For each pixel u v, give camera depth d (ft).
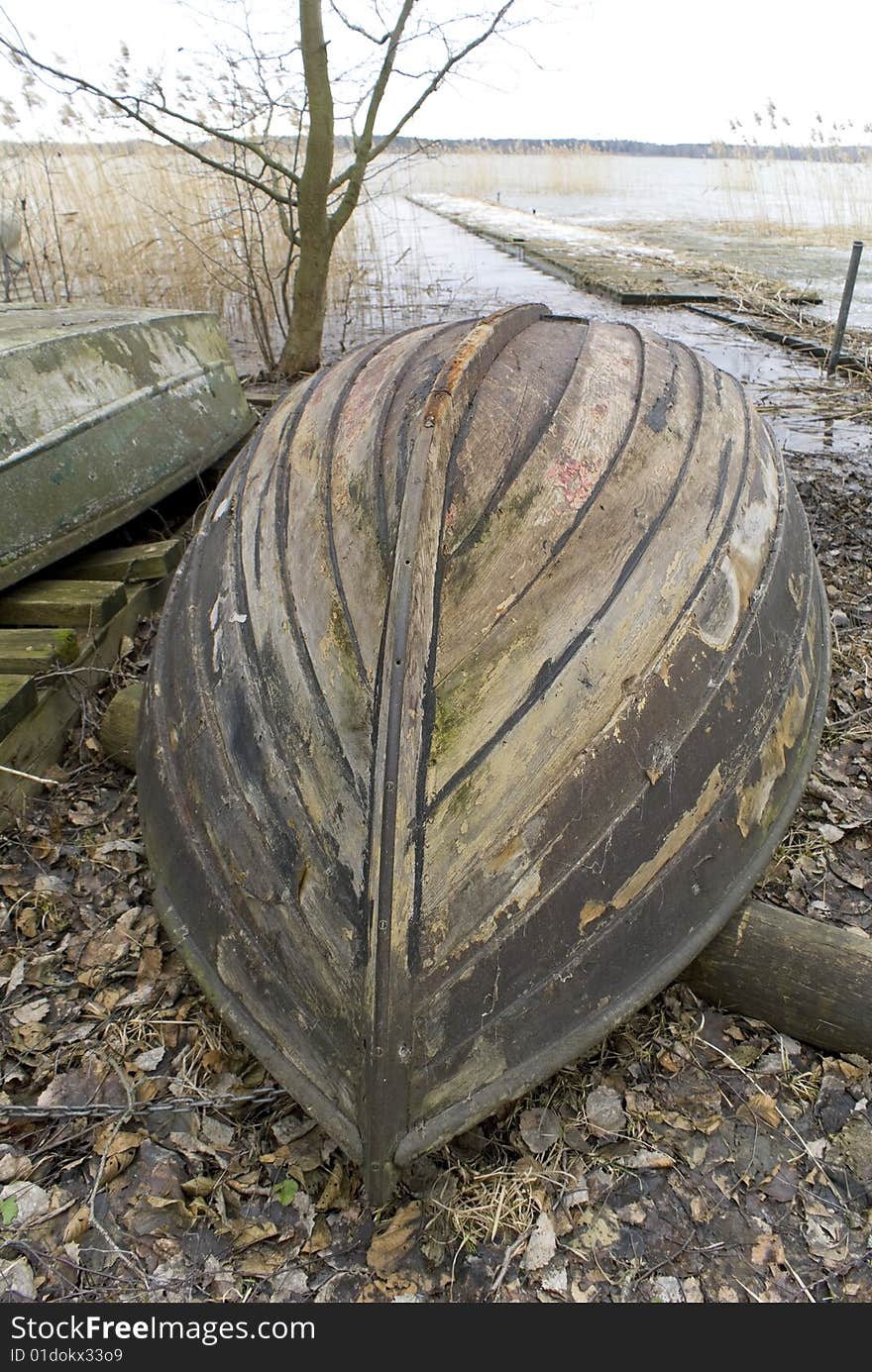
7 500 12.45
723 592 8.41
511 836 6.64
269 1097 7.40
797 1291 6.37
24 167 29.48
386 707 6.61
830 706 11.92
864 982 7.55
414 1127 6.15
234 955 7.00
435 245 50.80
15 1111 7.44
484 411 8.35
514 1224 6.63
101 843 10.16
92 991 8.56
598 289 36.58
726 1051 7.82
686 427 9.70
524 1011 6.48
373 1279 6.41
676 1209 6.79
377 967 6.11
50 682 11.25
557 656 7.25
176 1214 6.83
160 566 14.25
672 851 7.21
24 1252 6.65
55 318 16.30
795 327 29.81
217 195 30.99
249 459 10.85
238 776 7.43
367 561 7.65
